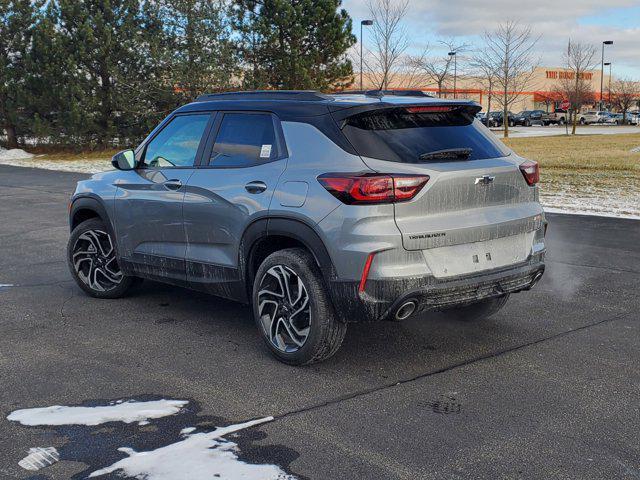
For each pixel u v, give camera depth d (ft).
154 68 88.28
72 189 53.01
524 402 12.72
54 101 90.17
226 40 87.71
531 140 118.62
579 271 23.65
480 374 14.12
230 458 10.57
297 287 14.30
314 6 87.81
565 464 10.42
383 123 13.94
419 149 13.70
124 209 18.20
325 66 90.43
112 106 91.25
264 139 15.20
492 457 10.62
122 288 19.62
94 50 86.89
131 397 12.92
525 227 14.85
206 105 16.92
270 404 12.61
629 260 25.36
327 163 13.69
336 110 14.01
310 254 14.08
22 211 39.96
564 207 38.96
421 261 13.21
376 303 12.97
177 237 16.84
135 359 14.99
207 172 16.11
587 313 18.60
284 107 15.01
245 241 14.98
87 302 19.65
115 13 88.58
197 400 12.79
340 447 10.94
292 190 13.98
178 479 9.93
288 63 86.33
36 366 14.55
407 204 13.03
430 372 14.24
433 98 15.24
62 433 11.43
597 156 77.41
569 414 12.21
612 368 14.48
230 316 18.28
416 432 11.47
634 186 48.52
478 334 16.72
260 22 84.79
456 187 13.60
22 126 94.48
